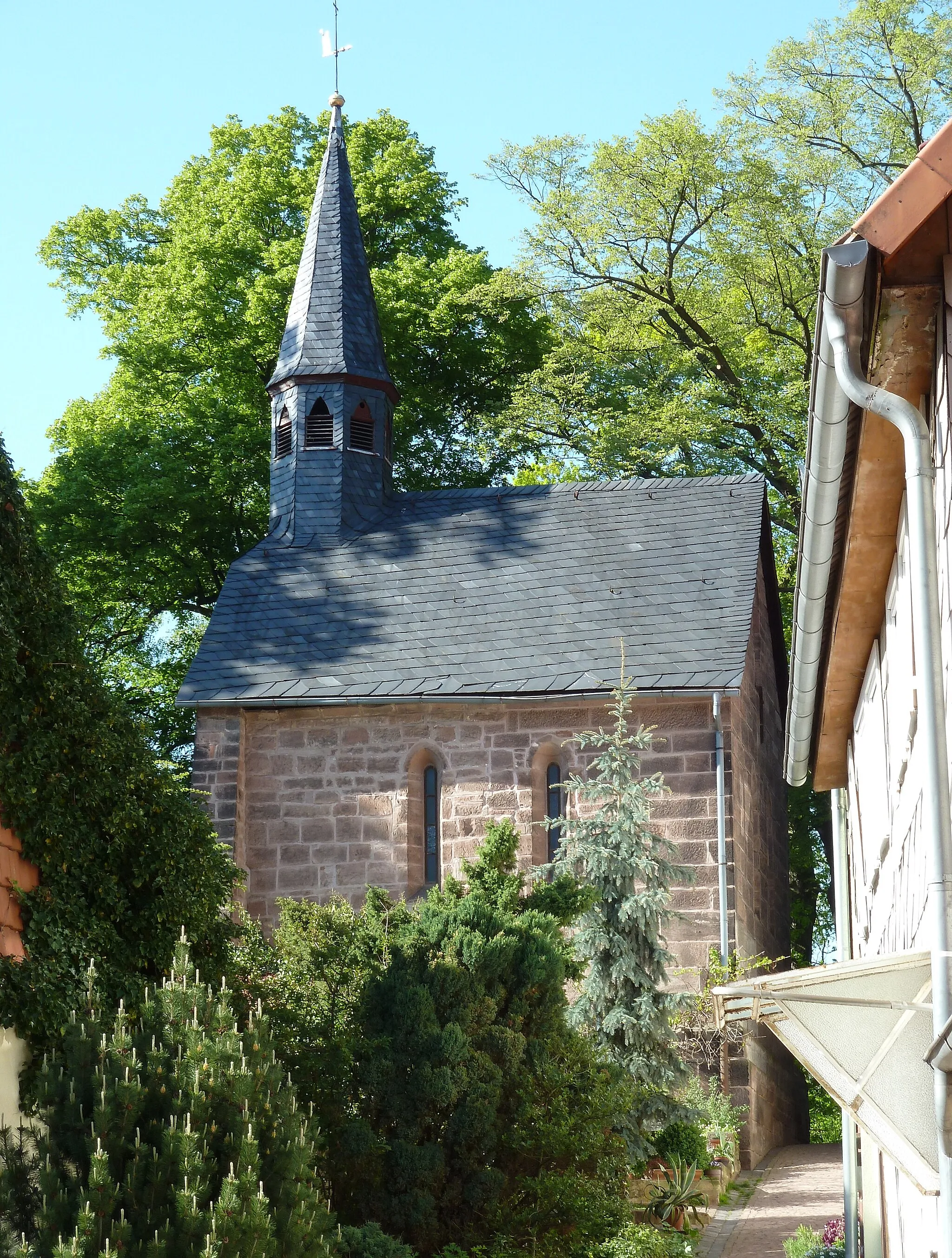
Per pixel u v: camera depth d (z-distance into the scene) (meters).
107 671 34.88
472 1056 14.48
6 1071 10.13
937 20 33.03
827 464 8.35
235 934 13.40
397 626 26.91
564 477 38.91
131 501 33.06
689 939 23.73
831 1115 35.12
